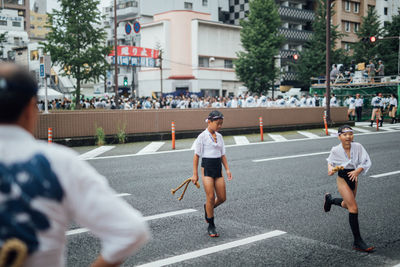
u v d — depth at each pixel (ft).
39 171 3.84
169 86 149.79
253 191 23.29
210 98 94.48
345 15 185.98
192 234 15.52
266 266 12.45
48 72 44.14
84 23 74.02
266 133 61.77
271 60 127.03
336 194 22.45
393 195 22.34
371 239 15.15
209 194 15.25
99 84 157.99
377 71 91.91
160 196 21.89
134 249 4.09
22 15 257.55
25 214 3.72
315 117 70.59
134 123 50.21
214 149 15.47
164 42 152.25
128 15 179.42
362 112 89.86
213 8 187.83
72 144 44.29
